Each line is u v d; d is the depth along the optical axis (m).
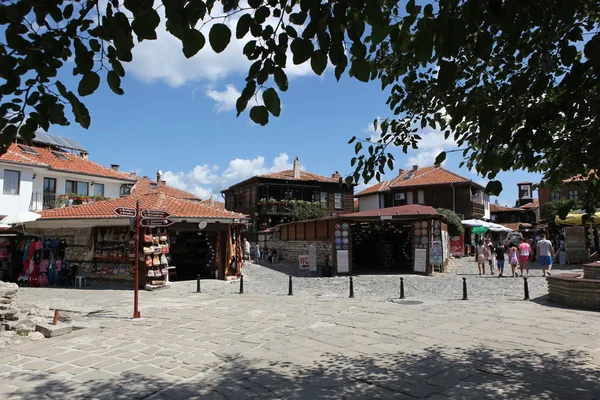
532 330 8.27
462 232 32.75
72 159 31.58
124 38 2.14
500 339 7.66
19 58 2.28
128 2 2.03
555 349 6.93
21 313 10.28
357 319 9.67
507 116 2.81
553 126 3.69
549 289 11.93
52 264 17.48
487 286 15.55
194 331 8.70
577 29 2.66
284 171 45.91
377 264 25.30
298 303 12.23
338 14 2.18
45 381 5.75
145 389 5.45
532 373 5.78
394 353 6.91
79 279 16.89
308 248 25.06
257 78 2.45
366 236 25.88
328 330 8.62
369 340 7.78
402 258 26.02
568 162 3.39
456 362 6.34
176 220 17.05
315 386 5.48
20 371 6.17
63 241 18.64
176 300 13.08
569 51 2.44
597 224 22.11
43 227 18.72
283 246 31.45
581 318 9.26
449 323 9.05
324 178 45.06
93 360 6.71
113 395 5.25
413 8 2.54
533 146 2.71
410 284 16.80
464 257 32.91
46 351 7.21
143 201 18.69
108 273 17.33
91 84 2.39
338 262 20.80
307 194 43.81
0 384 5.63
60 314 10.84
